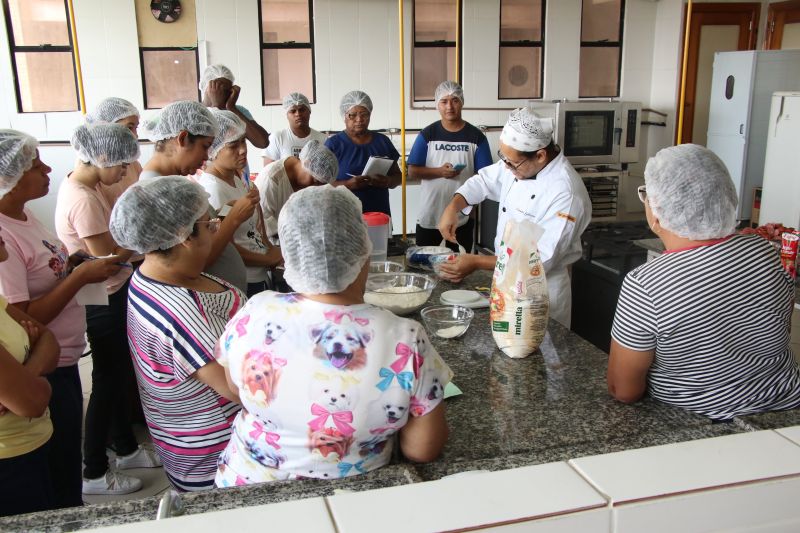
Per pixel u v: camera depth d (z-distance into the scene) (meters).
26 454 1.50
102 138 2.18
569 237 2.23
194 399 1.48
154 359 1.45
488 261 2.22
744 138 5.21
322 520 0.63
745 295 1.20
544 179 2.26
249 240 2.52
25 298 1.70
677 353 1.27
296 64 6.15
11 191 1.72
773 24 6.53
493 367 1.60
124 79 5.87
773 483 0.69
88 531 0.62
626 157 5.47
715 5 6.48
